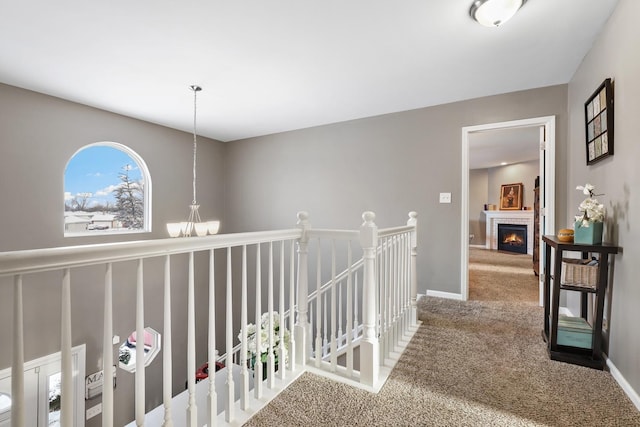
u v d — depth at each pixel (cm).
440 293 338
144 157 412
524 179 734
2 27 202
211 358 131
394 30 208
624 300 169
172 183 447
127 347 382
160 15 192
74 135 341
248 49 232
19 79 282
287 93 315
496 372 181
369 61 249
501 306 302
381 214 377
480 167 809
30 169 309
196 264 462
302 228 191
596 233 189
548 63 251
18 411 79
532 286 386
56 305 317
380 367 187
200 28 206
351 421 140
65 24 200
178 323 436
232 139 512
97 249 93
